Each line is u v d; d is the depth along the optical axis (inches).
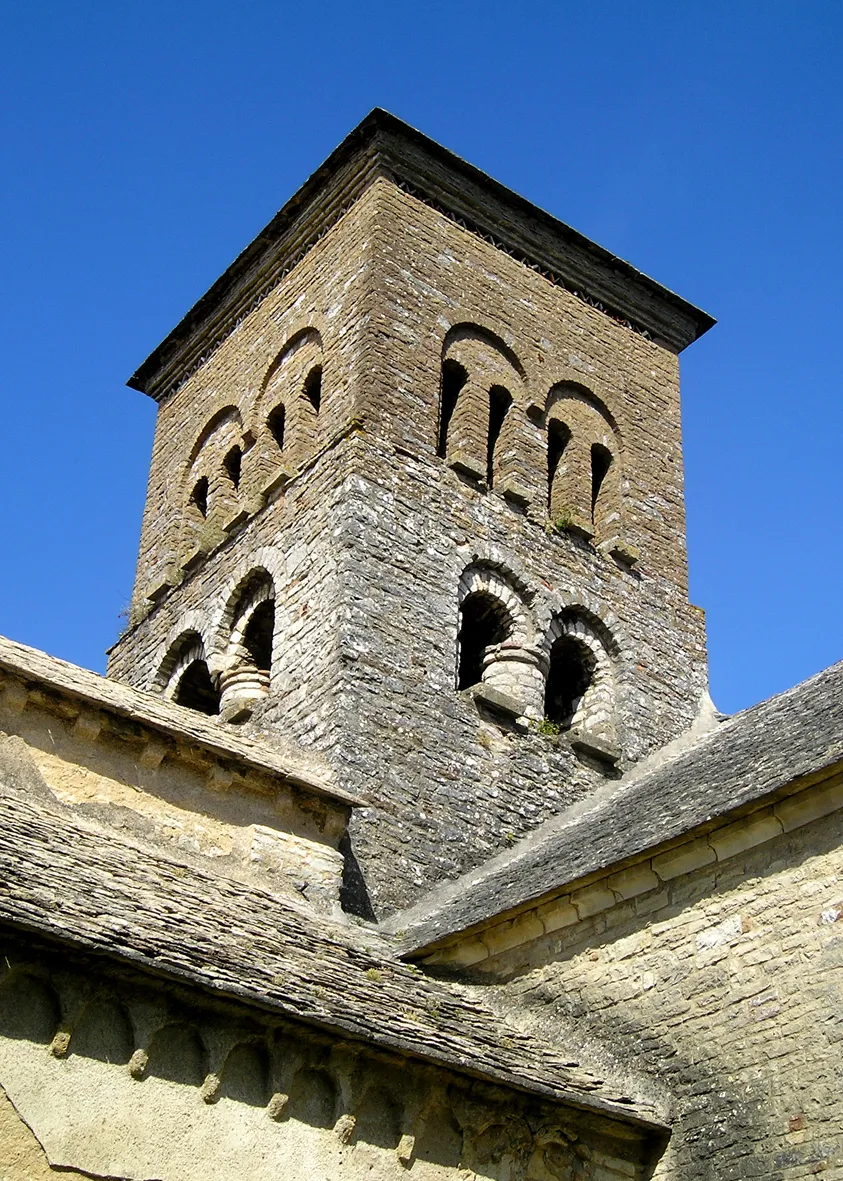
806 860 521.0
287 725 775.7
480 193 992.9
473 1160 497.4
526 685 837.8
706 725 896.9
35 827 540.1
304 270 992.9
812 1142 484.1
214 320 1073.5
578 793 819.4
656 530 975.0
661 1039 540.4
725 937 535.8
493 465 928.3
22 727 599.8
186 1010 450.6
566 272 1028.5
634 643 905.5
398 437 860.0
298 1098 466.9
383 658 776.9
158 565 1003.9
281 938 544.4
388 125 961.5
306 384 934.4
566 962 582.9
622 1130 525.3
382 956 605.9
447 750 775.7
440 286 942.4
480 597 857.5
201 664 905.5
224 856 634.2
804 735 601.3
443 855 740.0
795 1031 503.2
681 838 546.9
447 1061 486.6
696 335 1099.9
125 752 623.5
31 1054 419.8
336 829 681.0
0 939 417.4
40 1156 410.3
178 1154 434.6
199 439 1040.2
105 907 469.7
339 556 799.7
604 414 1003.3
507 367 956.0
